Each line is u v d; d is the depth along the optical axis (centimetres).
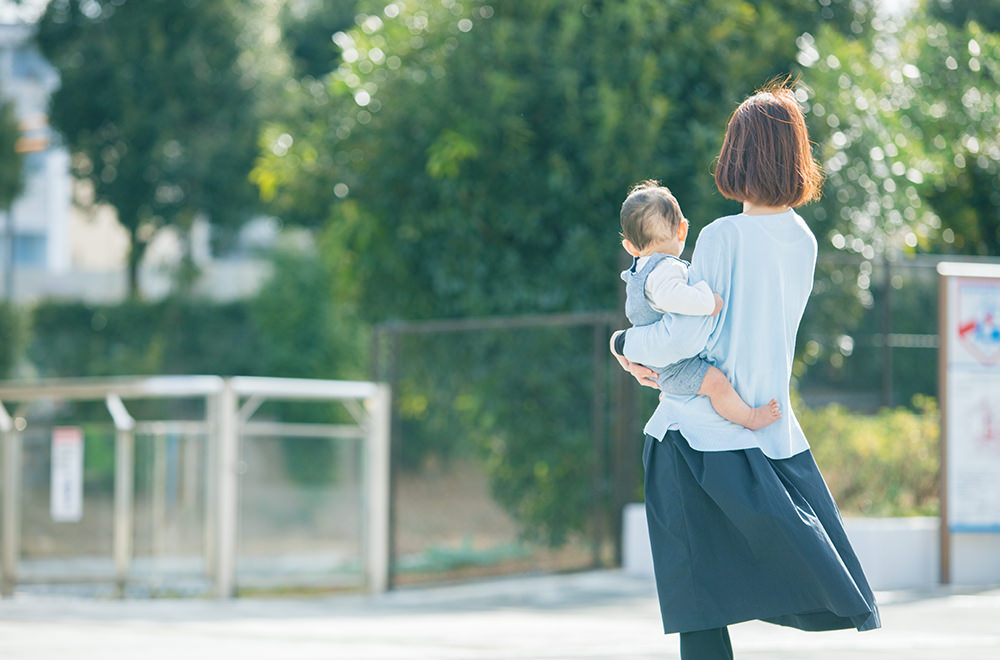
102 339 5969
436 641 1309
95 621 1769
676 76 2528
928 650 1088
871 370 2164
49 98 6128
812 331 2152
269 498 2491
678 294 626
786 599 608
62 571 2445
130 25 5975
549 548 2461
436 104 2572
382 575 2425
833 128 2419
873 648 1105
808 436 2044
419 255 2738
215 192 6128
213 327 5947
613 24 2527
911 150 2520
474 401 2611
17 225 9112
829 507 636
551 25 2639
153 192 6159
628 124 2458
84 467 2448
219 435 2380
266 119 6038
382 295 2827
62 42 6184
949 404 1778
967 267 1783
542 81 2586
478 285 2644
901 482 2066
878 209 2447
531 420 2528
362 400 2550
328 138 2792
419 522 2670
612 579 2011
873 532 1792
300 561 2461
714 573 623
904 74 2684
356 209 2778
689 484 635
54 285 7988
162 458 2403
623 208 683
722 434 631
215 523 2370
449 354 2672
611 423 2402
